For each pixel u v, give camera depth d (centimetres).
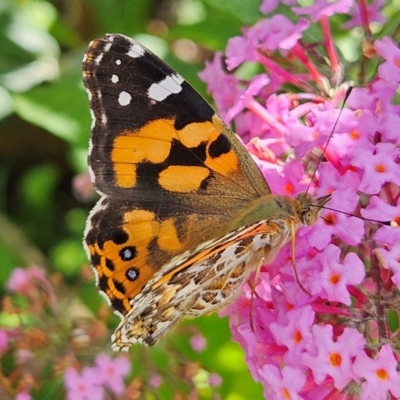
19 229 23
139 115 14
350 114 15
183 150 14
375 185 14
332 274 14
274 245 14
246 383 19
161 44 21
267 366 14
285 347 14
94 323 18
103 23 23
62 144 26
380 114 15
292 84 16
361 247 14
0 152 26
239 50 16
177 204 14
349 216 14
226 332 19
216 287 15
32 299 18
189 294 15
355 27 17
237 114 16
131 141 14
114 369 18
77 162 20
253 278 15
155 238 14
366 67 16
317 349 14
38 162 26
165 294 14
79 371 18
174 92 14
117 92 14
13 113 24
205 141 14
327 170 14
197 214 14
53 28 23
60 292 19
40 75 22
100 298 21
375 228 14
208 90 17
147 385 18
